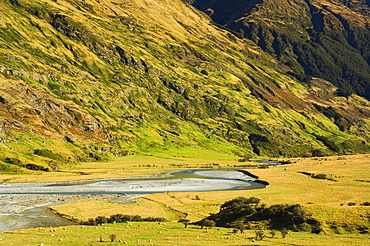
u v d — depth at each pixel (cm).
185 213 9188
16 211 9238
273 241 4997
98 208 9638
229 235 5541
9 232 6419
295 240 5044
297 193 11594
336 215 6119
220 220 7150
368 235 5409
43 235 6019
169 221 7769
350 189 12369
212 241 5056
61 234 6028
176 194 12381
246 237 5344
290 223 6125
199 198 11488
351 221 5881
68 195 12350
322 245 4666
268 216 6538
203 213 9094
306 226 5931
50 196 12056
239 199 7956
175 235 5603
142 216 8569
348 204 8600
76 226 6900
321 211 6322
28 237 5862
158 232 5916
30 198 11531
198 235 5575
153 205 10275
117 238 5494
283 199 10081
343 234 5584
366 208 6328
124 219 7662
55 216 8656
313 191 12025
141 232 5981
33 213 8994
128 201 11044
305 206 6638
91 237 5669
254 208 7056
